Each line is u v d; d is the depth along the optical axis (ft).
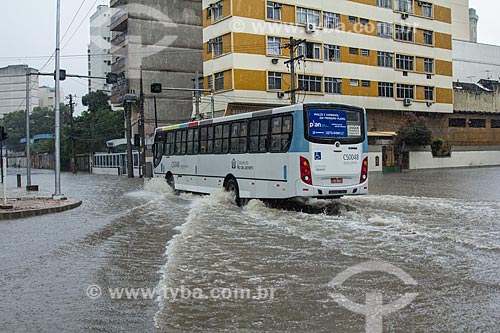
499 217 37.63
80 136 203.62
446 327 14.96
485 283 19.43
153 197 62.95
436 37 149.59
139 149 137.80
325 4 124.57
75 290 19.99
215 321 15.88
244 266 22.76
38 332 15.30
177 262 23.70
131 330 15.30
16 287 20.67
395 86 139.03
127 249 28.43
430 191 64.54
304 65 120.26
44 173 191.21
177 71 159.22
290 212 42.16
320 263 23.00
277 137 42.91
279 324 15.48
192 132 59.93
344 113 42.14
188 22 161.07
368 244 27.14
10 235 34.96
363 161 42.80
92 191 80.12
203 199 55.01
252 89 113.39
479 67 190.08
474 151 152.05
